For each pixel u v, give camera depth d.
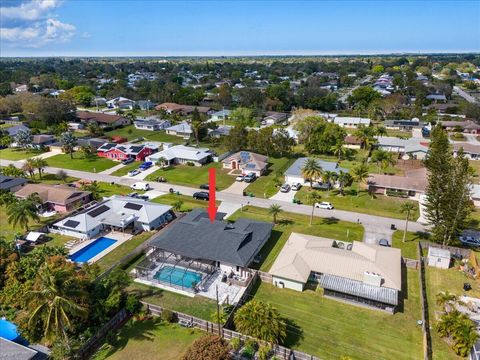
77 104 199.25
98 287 45.88
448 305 46.53
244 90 195.25
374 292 47.34
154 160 105.81
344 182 84.06
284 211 76.12
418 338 42.19
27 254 56.25
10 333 42.12
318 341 41.75
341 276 50.50
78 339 40.28
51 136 128.38
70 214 72.06
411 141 118.75
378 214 74.50
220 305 47.78
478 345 38.25
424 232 67.00
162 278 53.75
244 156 101.75
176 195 84.44
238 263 53.28
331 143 111.50
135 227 69.00
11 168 92.50
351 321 44.94
